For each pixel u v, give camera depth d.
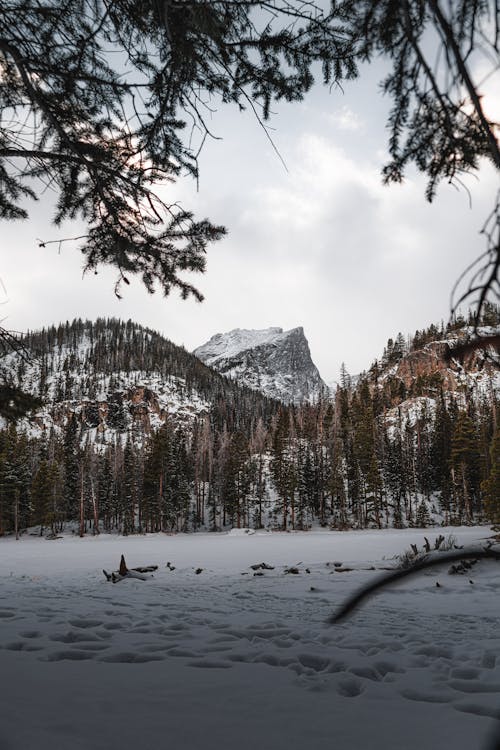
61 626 5.67
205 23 3.06
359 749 2.43
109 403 135.75
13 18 3.57
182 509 64.88
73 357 163.75
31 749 2.22
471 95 1.20
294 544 30.92
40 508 59.69
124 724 2.65
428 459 73.81
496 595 9.21
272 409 161.12
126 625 5.99
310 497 67.00
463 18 1.52
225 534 55.34
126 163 4.32
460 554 0.73
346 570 14.44
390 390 117.44
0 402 4.37
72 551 28.66
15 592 9.76
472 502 61.47
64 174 4.48
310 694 3.35
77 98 3.98
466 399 82.38
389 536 38.69
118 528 67.19
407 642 5.36
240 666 4.07
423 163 2.14
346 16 2.96
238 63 3.62
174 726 2.67
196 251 4.97
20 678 3.43
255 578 13.48
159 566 18.34
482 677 3.82
